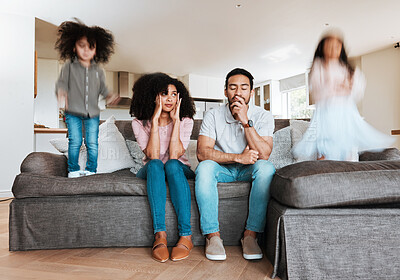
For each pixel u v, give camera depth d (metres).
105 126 2.12
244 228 1.50
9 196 3.67
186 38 4.73
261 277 1.14
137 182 1.51
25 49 3.84
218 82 7.27
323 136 1.58
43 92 5.44
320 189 1.10
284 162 1.96
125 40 4.77
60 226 1.48
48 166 1.66
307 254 1.08
